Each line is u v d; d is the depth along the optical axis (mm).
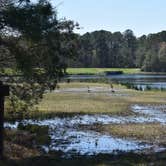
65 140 25719
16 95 21844
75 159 18641
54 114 38906
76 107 46031
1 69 21047
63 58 21734
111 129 30781
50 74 21359
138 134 28578
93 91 73875
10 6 19062
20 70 20797
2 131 17312
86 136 27625
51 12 19609
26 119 33344
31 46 20375
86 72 187000
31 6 19078
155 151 22109
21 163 17094
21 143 21562
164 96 65188
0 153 17406
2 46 20344
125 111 43594
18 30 19266
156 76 179750
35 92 22047
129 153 20844
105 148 23547
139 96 64375
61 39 21031
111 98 59625
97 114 40656
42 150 21438
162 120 36781
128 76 176375
